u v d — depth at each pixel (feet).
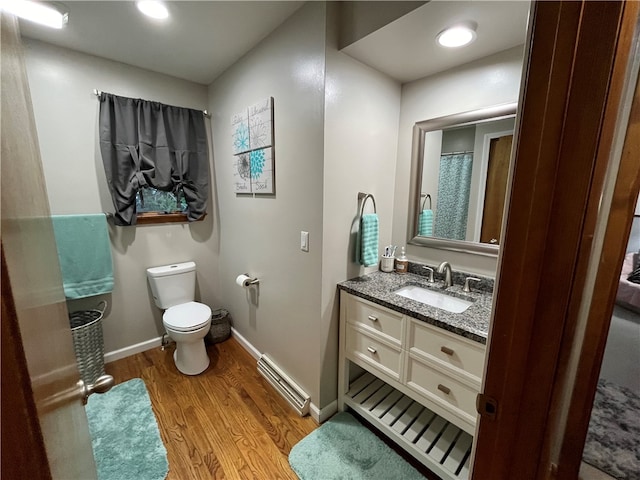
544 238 1.42
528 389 1.56
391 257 6.25
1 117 1.16
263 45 5.87
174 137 7.72
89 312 7.07
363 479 4.54
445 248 5.73
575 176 1.32
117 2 4.69
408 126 6.10
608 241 1.50
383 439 5.32
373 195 5.94
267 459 4.89
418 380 4.56
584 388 1.65
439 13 3.77
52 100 6.24
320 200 5.07
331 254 5.36
